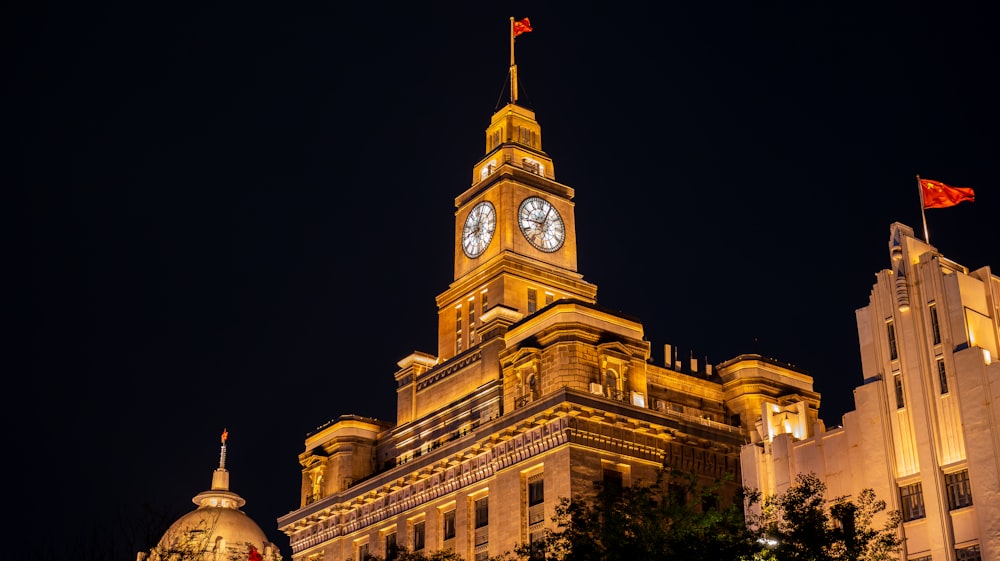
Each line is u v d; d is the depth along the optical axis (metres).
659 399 124.44
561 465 110.12
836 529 73.38
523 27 164.75
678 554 74.69
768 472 92.69
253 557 157.50
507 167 144.50
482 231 144.12
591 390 114.50
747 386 128.38
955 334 84.25
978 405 81.12
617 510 81.69
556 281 140.50
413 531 127.50
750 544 75.38
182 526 179.88
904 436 85.19
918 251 89.50
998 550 77.81
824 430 94.12
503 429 116.62
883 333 88.44
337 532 136.62
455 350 141.25
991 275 87.38
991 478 79.25
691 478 85.69
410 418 137.75
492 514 116.12
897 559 75.50
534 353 118.06
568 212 147.25
